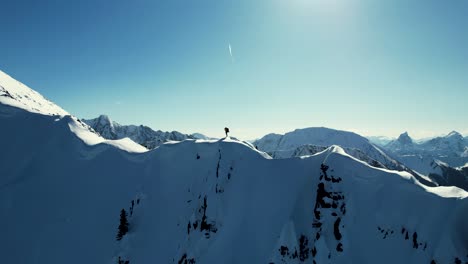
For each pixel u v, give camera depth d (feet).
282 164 232.12
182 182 257.75
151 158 292.81
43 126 354.33
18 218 258.98
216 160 250.16
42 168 307.99
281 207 204.44
